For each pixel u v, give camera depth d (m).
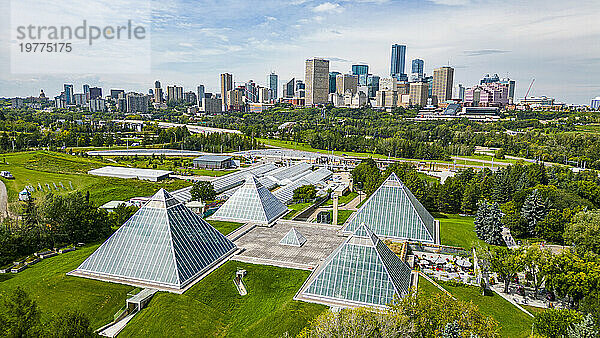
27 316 55.06
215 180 195.00
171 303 71.50
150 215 85.50
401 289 74.81
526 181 171.75
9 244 91.50
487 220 115.81
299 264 90.50
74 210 105.31
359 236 77.69
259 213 122.19
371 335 55.00
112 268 81.25
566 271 79.31
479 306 78.69
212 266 86.62
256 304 76.06
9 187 161.25
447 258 103.56
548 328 64.19
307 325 66.69
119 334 66.19
